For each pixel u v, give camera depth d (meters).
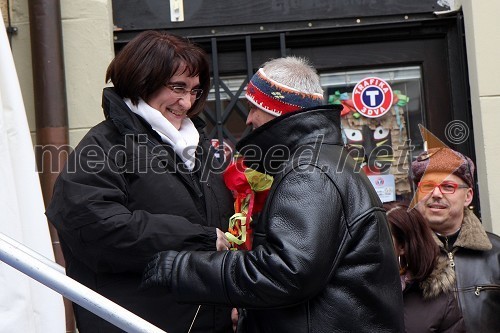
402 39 5.40
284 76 3.21
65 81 5.04
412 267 3.98
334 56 5.41
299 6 5.34
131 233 3.16
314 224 2.87
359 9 5.34
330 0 5.34
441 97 5.38
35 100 4.97
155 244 3.17
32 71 5.02
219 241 3.27
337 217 2.94
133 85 3.42
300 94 3.19
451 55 5.36
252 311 3.07
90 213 3.16
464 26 5.25
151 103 3.48
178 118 3.53
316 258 2.83
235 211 3.46
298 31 5.32
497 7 5.06
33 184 4.16
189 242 3.22
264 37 5.33
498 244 4.22
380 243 2.99
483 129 5.03
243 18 5.31
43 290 4.04
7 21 5.08
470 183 4.27
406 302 4.01
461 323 4.00
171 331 3.29
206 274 2.90
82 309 3.35
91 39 5.08
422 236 4.00
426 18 5.34
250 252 2.90
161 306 3.29
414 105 5.41
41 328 4.03
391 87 5.43
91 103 5.07
